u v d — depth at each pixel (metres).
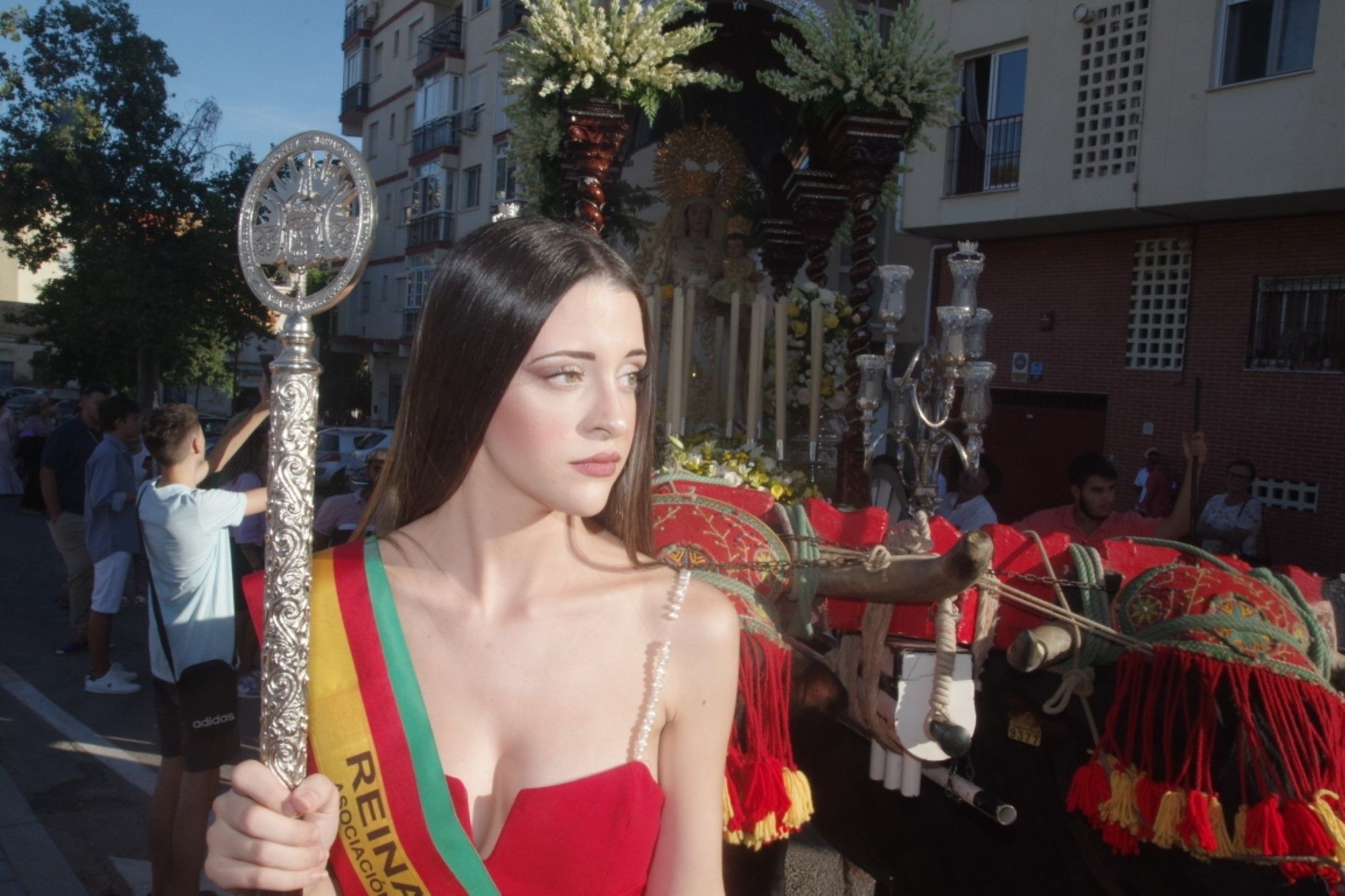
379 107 30.84
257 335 25.02
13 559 10.99
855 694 2.69
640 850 1.35
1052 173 12.03
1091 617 2.55
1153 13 11.16
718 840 1.43
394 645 1.38
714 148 6.45
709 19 5.50
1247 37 10.52
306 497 1.33
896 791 2.92
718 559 2.53
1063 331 13.04
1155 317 12.23
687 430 5.46
